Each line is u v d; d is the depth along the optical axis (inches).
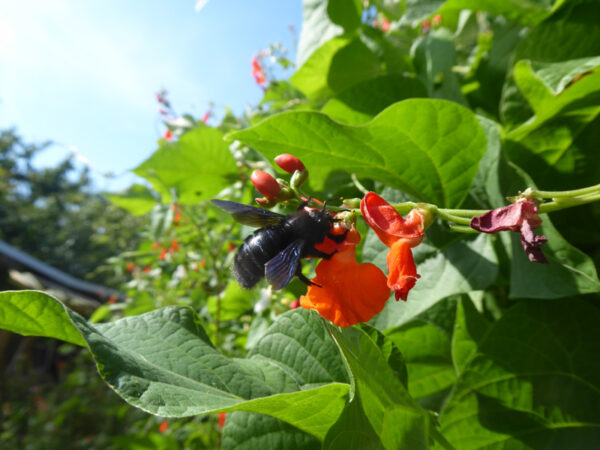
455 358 5.6
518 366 4.9
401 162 5.2
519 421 4.8
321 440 4.5
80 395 37.8
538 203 3.5
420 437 3.8
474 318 5.7
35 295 3.9
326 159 5.2
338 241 4.3
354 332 4.2
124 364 3.8
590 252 5.7
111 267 25.3
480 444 4.9
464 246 5.3
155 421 20.2
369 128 4.8
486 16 8.2
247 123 11.1
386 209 3.9
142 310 15.0
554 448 4.6
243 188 9.1
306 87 8.5
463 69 7.8
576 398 4.7
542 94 5.4
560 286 4.5
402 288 3.6
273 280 4.4
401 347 6.2
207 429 14.6
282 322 5.2
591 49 5.8
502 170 5.2
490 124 5.5
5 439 37.5
